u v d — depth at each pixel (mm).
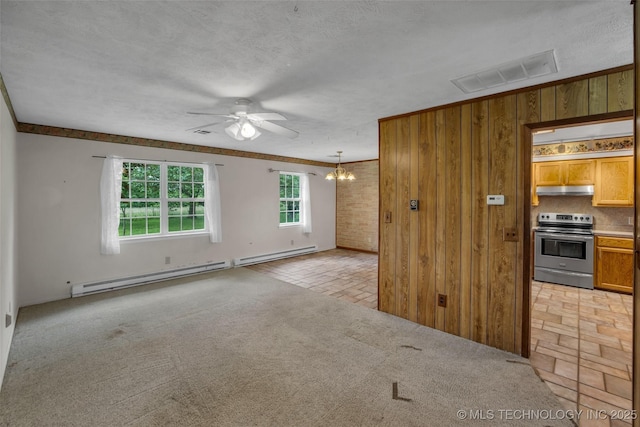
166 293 4164
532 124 2457
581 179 4504
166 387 2105
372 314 3441
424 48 1871
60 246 3879
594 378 2213
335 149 5652
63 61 2027
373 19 1561
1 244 2227
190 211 5270
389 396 2014
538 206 5066
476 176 2764
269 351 2604
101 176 4125
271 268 5703
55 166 3816
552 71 2188
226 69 2156
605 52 1906
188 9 1473
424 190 3102
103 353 2559
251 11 1491
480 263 2760
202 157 5227
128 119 3455
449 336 2900
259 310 3559
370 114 3264
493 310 2693
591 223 4531
